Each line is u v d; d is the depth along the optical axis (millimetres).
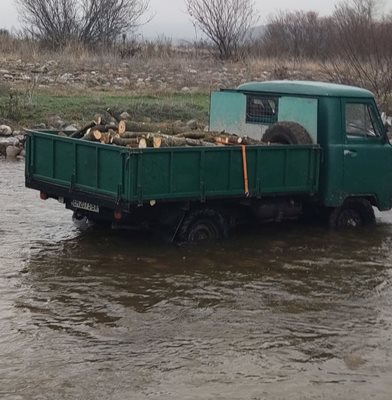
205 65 32656
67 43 34781
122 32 39031
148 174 9781
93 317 7988
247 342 7473
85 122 20812
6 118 20766
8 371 6660
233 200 10844
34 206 13055
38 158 11180
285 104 11727
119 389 6391
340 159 11523
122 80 28078
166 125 11961
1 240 10812
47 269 9547
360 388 6559
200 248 10641
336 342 7547
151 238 11086
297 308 8484
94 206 10484
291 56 36094
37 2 37594
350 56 28438
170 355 7105
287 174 11055
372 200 12203
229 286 9148
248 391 6434
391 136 19375
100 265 9773
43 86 25438
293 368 6922
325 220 12141
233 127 12648
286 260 10312
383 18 36188
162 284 9117
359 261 10406
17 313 8023
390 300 8867
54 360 6906
